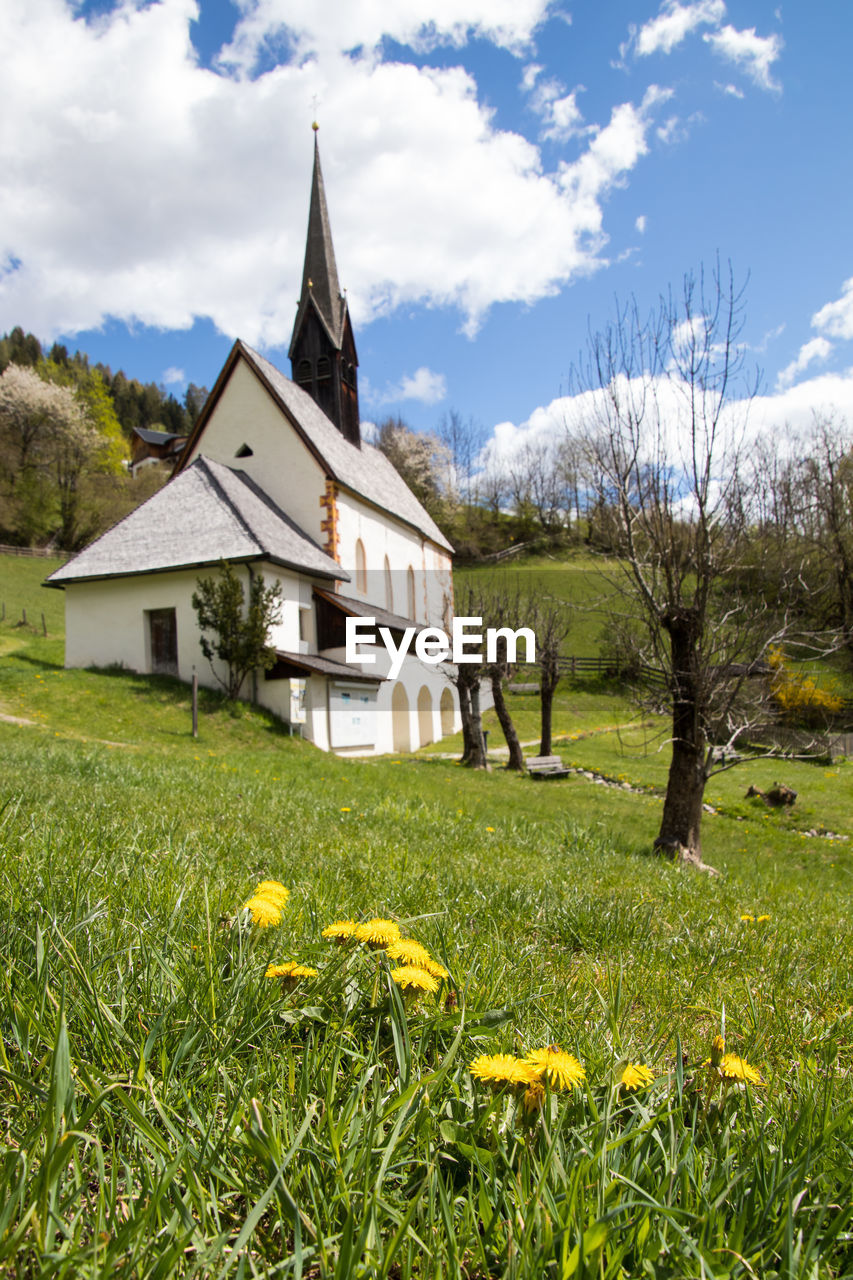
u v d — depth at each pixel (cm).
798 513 1171
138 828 414
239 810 601
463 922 314
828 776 2336
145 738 1733
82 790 575
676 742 991
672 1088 152
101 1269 89
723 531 975
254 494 2748
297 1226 91
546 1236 98
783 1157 125
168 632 2277
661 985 262
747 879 734
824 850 1408
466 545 7769
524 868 509
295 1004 171
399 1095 129
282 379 3200
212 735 1881
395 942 161
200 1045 150
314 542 2836
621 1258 93
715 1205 106
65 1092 113
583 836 755
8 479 5853
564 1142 125
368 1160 112
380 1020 161
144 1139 117
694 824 970
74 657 2347
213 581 2130
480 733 2322
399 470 8050
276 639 2317
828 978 299
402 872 400
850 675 3216
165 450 9912
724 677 970
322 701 2341
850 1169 128
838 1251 109
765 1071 182
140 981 175
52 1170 98
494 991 206
